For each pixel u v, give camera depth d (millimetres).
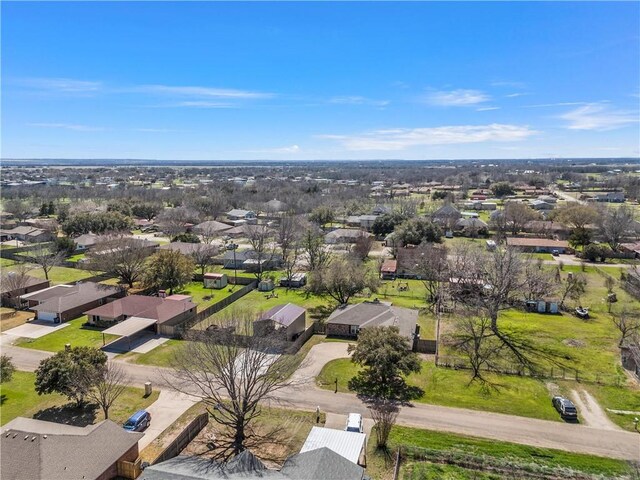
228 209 153125
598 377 40094
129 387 37750
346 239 102375
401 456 28812
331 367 42031
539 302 59688
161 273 62656
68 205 142125
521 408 34969
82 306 56844
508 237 104375
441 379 39781
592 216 104312
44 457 24141
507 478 26859
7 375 35719
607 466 27922
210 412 32062
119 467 26375
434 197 178500
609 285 68438
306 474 23531
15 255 86625
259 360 32594
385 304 53844
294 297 66375
